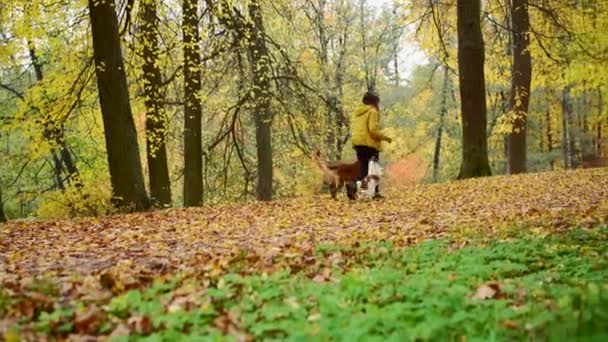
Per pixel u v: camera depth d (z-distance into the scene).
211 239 9.18
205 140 27.80
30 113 18.53
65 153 27.78
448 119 42.34
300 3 22.17
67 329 4.30
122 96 14.40
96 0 14.17
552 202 11.54
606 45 23.92
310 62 26.45
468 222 9.56
